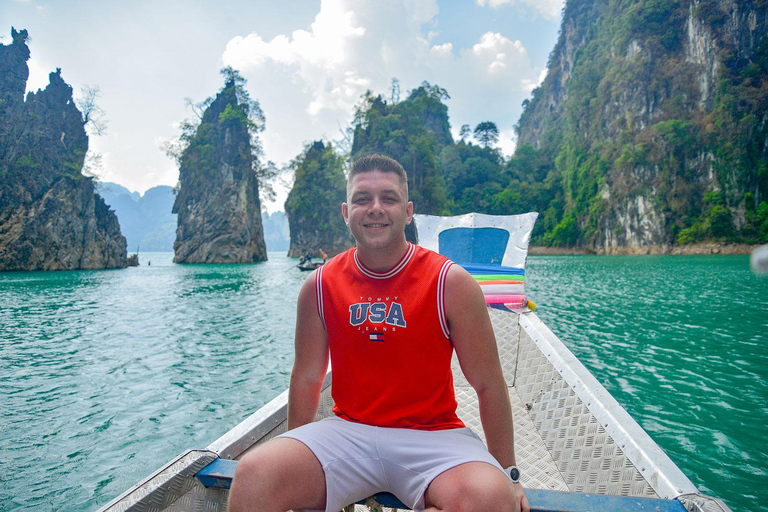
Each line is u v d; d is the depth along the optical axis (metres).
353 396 1.46
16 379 7.55
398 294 1.42
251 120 87.31
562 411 2.58
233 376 7.52
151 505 1.32
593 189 102.75
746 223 81.75
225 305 17.64
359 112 97.12
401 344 1.39
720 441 4.71
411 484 1.27
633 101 97.69
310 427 1.39
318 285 1.53
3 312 15.94
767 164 81.81
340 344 1.47
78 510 3.80
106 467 4.53
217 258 80.19
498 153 138.50
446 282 1.38
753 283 23.34
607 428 2.05
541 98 174.62
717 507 1.23
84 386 7.13
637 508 1.22
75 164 57.97
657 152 90.44
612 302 16.28
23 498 3.97
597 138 105.62
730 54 86.19
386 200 1.41
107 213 65.06
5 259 50.66
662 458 1.66
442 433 1.38
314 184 98.00
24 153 56.88
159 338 10.87
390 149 87.62
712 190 85.62
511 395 3.35
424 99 106.81
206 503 1.48
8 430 5.41
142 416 5.82
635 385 6.54
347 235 95.25
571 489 2.25
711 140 86.06
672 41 96.56
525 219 3.96
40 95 64.25
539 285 24.08
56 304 18.36
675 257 73.00
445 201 91.25
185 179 86.19
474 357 1.41
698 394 6.13
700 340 9.55
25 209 53.81
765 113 81.75
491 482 1.11
